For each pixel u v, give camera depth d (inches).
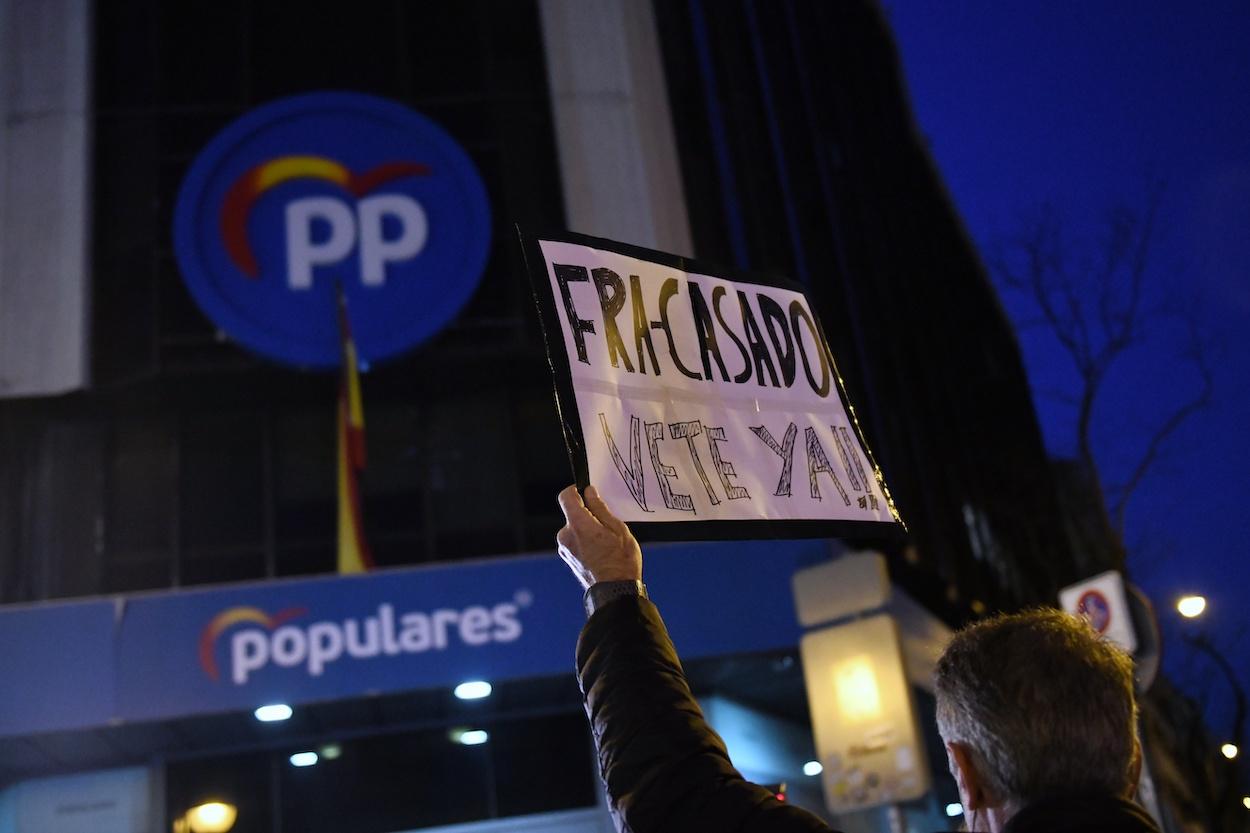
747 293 111.4
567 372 98.9
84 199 689.0
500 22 761.6
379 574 550.6
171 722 539.2
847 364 856.9
